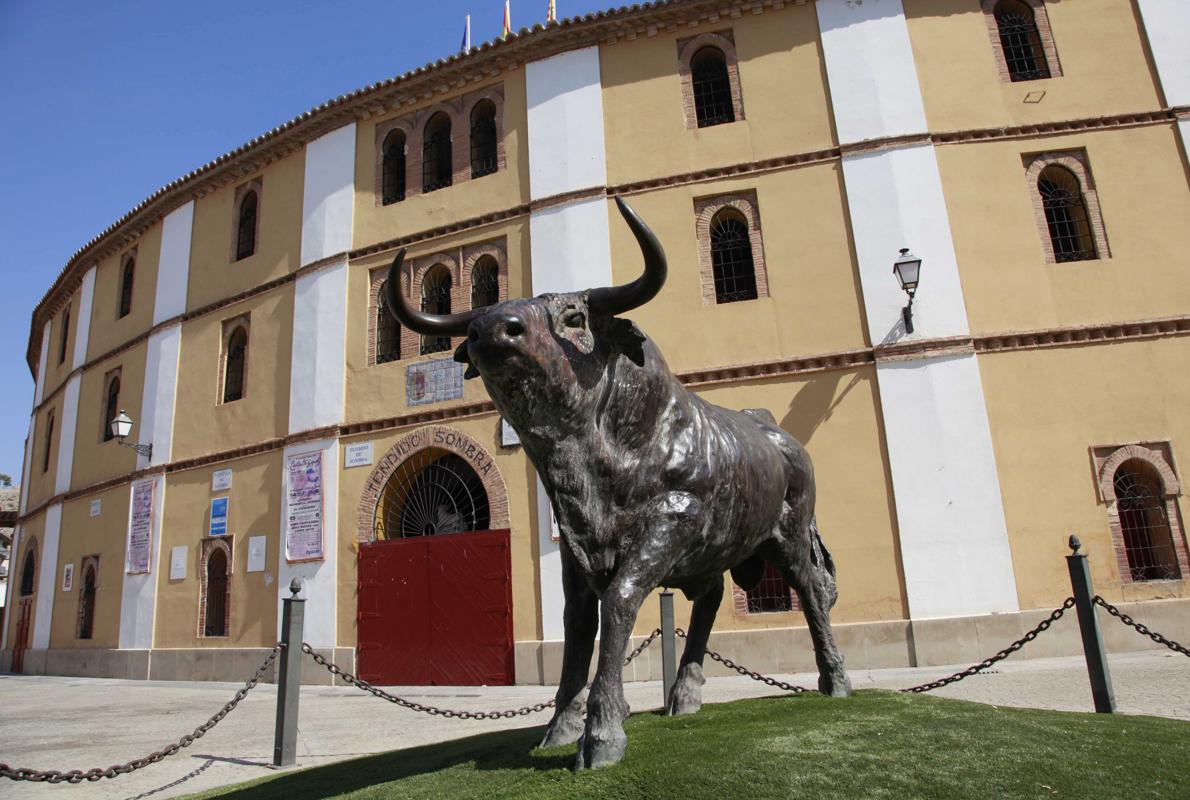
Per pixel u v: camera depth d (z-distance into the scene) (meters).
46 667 18.72
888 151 12.86
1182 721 3.68
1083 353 11.77
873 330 12.20
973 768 2.73
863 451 11.77
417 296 14.98
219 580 15.91
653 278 3.10
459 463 13.88
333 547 14.07
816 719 3.41
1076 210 12.84
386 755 4.55
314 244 16.08
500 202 14.63
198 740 8.21
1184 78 12.80
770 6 14.00
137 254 20.22
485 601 12.70
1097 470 11.34
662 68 14.29
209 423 16.73
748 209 13.30
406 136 16.08
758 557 4.48
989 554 11.12
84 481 19.55
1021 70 13.59
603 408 3.27
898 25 13.44
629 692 9.77
